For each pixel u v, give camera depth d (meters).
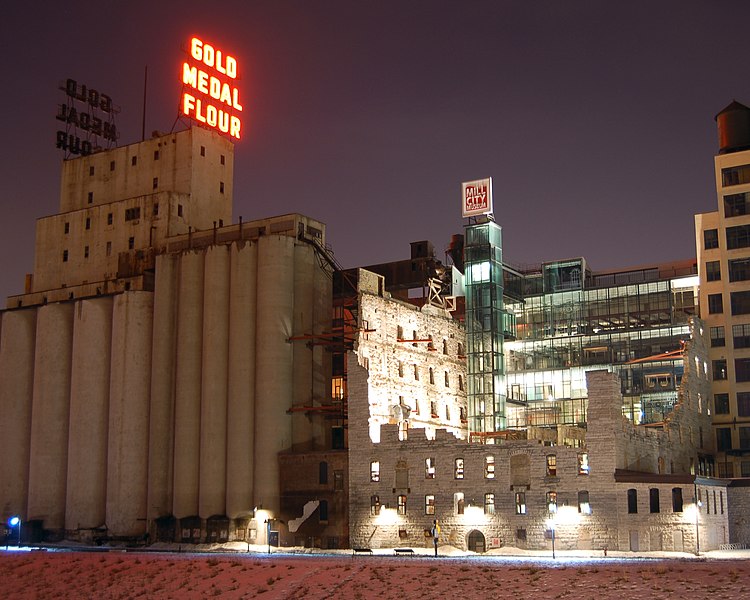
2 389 152.75
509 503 104.31
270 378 126.25
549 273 148.62
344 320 135.50
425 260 151.12
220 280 132.25
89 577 94.81
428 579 81.19
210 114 162.50
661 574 76.62
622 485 99.00
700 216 137.38
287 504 122.00
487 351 137.38
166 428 133.75
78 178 167.62
